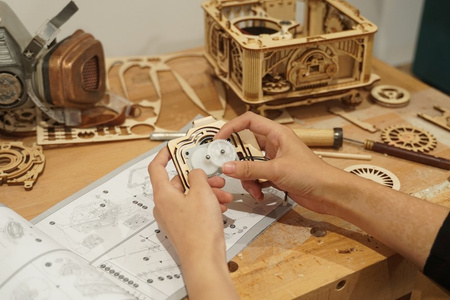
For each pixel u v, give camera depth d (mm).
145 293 651
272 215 775
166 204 662
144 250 715
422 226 671
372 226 700
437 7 1674
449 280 652
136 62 1199
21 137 958
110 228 752
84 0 1179
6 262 624
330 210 744
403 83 1131
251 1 1119
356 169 874
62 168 888
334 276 687
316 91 994
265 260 708
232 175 707
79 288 601
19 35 929
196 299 587
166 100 1078
